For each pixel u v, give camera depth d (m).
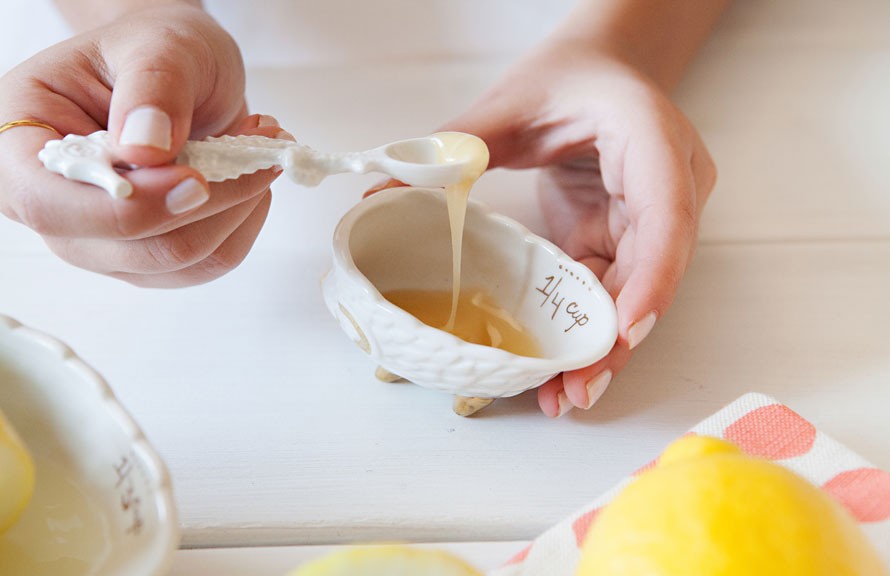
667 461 0.33
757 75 0.60
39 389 0.34
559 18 0.65
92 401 0.33
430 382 0.41
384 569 0.29
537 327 0.44
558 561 0.36
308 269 0.48
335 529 0.39
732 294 0.48
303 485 0.40
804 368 0.45
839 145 0.56
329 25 0.63
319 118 0.57
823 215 0.53
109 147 0.37
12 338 0.34
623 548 0.30
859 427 0.43
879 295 0.49
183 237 0.41
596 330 0.41
